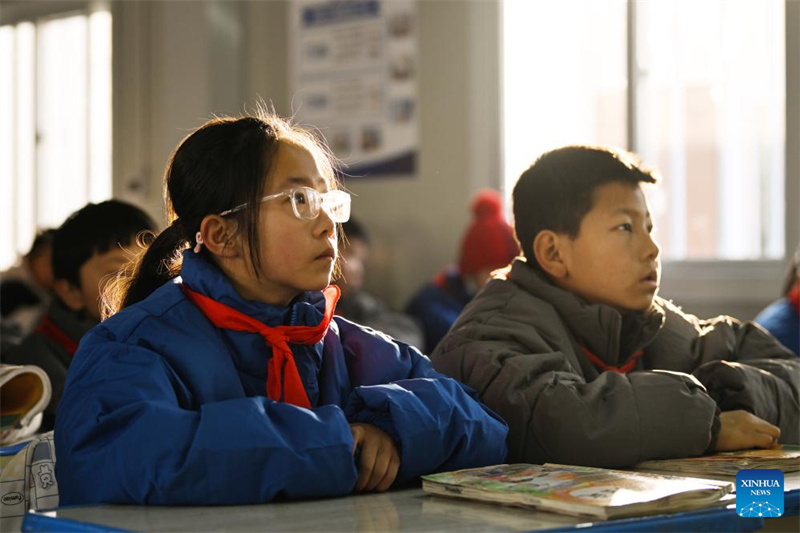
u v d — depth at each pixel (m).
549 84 4.61
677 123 4.27
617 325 1.68
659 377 1.49
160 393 1.14
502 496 1.04
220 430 1.07
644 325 1.75
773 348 1.97
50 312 2.22
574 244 1.73
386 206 5.00
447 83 4.85
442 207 4.87
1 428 1.75
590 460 1.42
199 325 1.25
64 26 5.70
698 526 0.96
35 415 1.80
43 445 1.45
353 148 5.07
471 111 4.79
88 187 5.62
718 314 4.21
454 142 4.84
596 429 1.42
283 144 1.30
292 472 1.08
